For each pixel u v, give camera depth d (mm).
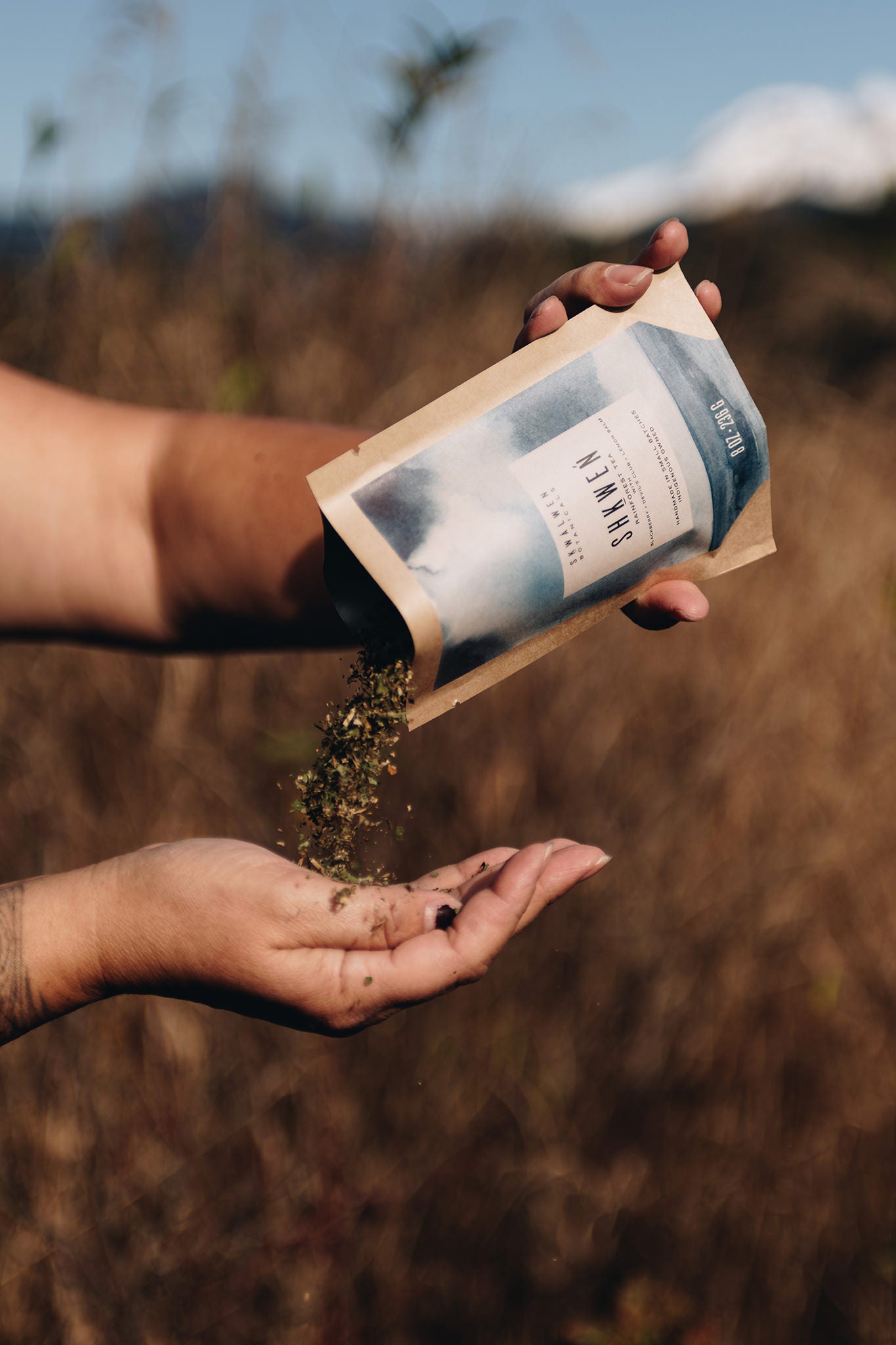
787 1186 1032
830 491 1635
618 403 719
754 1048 1074
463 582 709
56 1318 939
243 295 1315
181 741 1074
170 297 1311
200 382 1224
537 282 1463
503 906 721
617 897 1102
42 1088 976
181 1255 957
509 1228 1010
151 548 842
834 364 2031
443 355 1328
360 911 727
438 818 1104
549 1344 974
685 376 725
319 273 1388
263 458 823
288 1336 950
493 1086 1042
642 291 721
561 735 1162
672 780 1178
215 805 1069
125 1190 968
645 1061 1060
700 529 740
